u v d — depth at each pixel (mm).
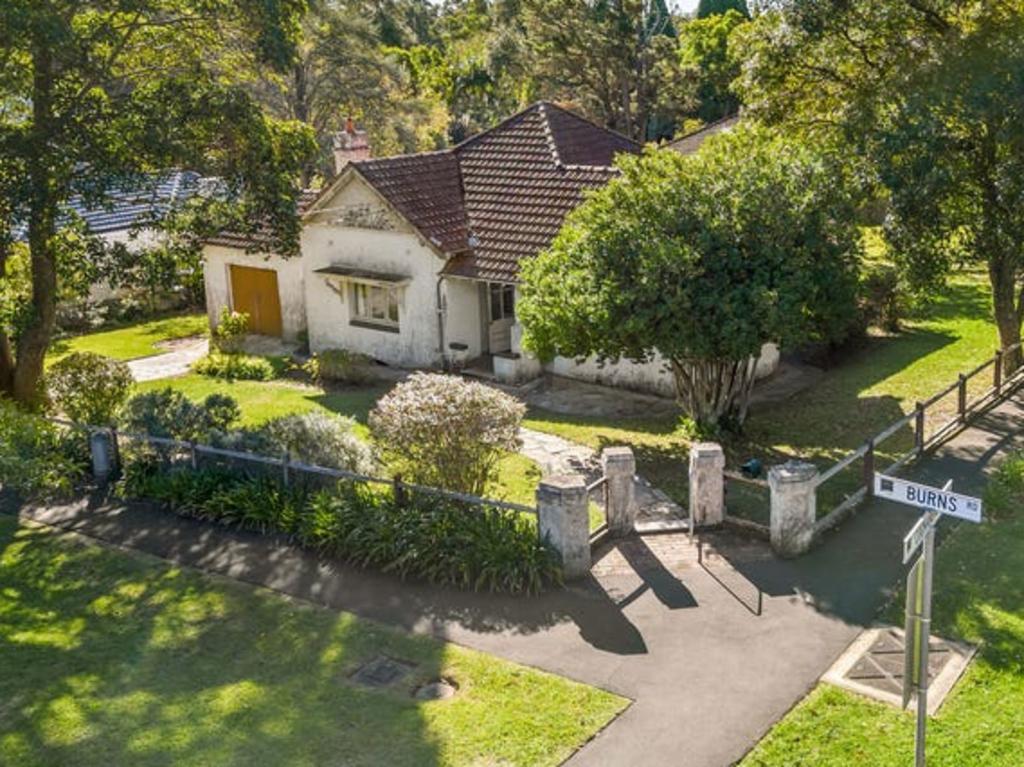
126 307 33969
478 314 26125
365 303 27156
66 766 10445
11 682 12031
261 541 15586
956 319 27578
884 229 20234
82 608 13859
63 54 18078
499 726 10742
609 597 13344
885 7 20047
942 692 10906
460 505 15000
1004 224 19422
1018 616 12305
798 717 10641
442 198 26406
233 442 17219
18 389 21797
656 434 19938
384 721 10938
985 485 16391
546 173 26281
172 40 21219
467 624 12906
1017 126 18219
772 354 23562
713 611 12867
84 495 17750
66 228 21156
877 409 20672
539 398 23156
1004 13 18906
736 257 17328
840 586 13344
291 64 20344
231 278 30484
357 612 13367
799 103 22297
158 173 20078
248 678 11930
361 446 17203
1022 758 9797
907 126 18844
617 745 10359
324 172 47875
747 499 16297
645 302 17188
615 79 55781
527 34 55406
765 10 21656
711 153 18750
